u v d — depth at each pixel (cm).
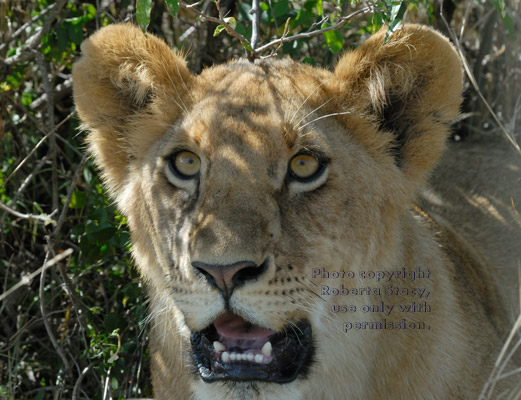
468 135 1227
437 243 766
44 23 978
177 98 684
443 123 683
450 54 667
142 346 896
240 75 685
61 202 1066
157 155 668
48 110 973
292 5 1032
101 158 731
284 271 602
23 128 1084
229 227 580
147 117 705
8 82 1027
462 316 721
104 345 870
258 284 588
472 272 847
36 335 1014
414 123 685
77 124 1043
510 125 1007
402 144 691
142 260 701
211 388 630
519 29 1055
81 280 998
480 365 718
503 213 988
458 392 690
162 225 650
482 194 1023
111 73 712
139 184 688
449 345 689
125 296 945
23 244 1039
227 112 637
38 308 1020
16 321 1006
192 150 640
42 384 972
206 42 1096
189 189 638
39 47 1019
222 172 611
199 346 645
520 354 825
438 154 686
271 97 646
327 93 674
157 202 655
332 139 648
